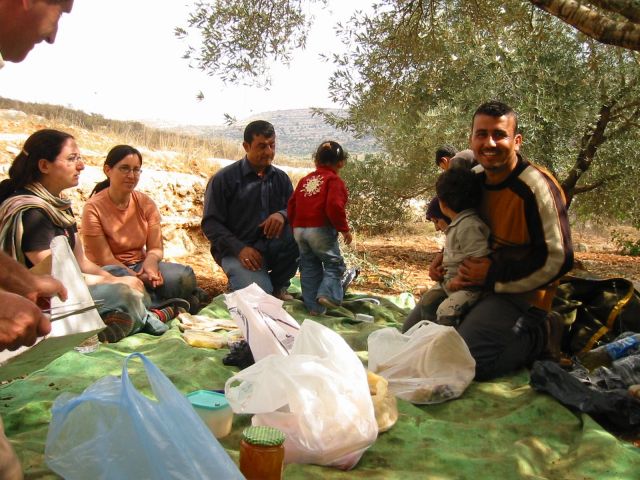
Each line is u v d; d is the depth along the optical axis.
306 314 5.57
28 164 4.33
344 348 2.92
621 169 10.12
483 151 3.94
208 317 5.17
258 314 3.69
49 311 2.34
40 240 4.22
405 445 3.08
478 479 2.84
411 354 3.78
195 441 2.10
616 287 4.65
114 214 5.28
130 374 3.78
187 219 8.63
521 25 6.70
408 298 6.45
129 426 2.10
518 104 8.18
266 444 2.38
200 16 6.56
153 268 5.26
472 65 8.57
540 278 3.87
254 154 5.68
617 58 8.58
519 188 3.94
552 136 8.55
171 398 2.15
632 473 2.85
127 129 12.70
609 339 4.53
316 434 2.73
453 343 3.75
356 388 2.83
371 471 2.81
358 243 11.10
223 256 5.72
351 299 6.14
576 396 3.48
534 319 4.08
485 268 4.02
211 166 10.87
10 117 10.48
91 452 2.16
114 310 4.54
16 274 2.31
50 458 2.23
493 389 3.81
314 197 5.40
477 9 6.68
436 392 3.61
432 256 10.48
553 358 4.27
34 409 3.23
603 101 8.96
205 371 3.87
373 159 10.31
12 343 1.87
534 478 2.83
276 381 2.76
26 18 1.91
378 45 7.44
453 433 3.25
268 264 5.89
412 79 7.61
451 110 8.41
